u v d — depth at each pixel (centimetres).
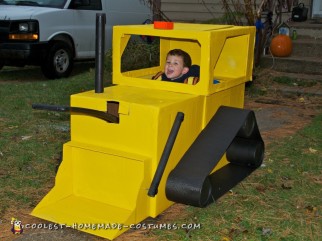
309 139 587
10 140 573
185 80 432
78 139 394
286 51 964
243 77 465
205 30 403
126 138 371
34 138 582
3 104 754
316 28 1044
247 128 434
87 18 1064
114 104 370
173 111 370
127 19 1170
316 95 814
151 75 486
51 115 689
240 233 364
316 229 371
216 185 428
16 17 941
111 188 384
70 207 384
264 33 963
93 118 382
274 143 572
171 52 448
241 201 416
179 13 1288
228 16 1056
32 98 799
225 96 443
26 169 485
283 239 356
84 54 1071
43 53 964
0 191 434
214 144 393
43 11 971
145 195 371
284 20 1137
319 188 445
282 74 928
